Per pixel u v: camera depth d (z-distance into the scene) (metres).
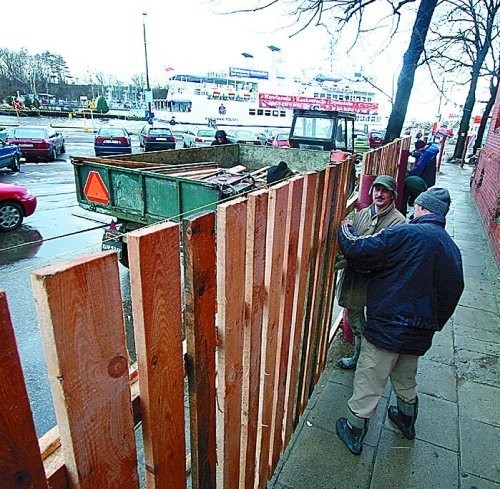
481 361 3.22
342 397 2.74
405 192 5.97
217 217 1.05
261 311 1.42
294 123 11.38
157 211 4.26
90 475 0.80
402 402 2.34
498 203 6.61
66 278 0.66
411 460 2.26
